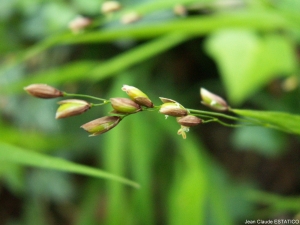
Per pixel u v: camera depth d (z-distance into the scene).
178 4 0.17
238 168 0.29
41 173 0.29
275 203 0.26
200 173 0.23
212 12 0.24
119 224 0.23
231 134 0.29
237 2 0.22
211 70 0.28
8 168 0.26
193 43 0.27
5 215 0.32
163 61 0.28
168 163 0.26
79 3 0.24
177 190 0.23
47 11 0.25
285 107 0.25
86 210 0.27
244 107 0.27
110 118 0.11
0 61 0.29
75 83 0.28
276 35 0.22
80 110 0.11
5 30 0.27
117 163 0.23
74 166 0.13
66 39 0.17
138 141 0.24
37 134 0.26
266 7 0.18
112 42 0.27
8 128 0.26
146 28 0.18
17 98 0.28
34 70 0.28
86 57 0.27
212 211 0.25
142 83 0.26
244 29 0.22
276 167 0.29
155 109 0.11
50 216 0.30
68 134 0.27
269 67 0.20
